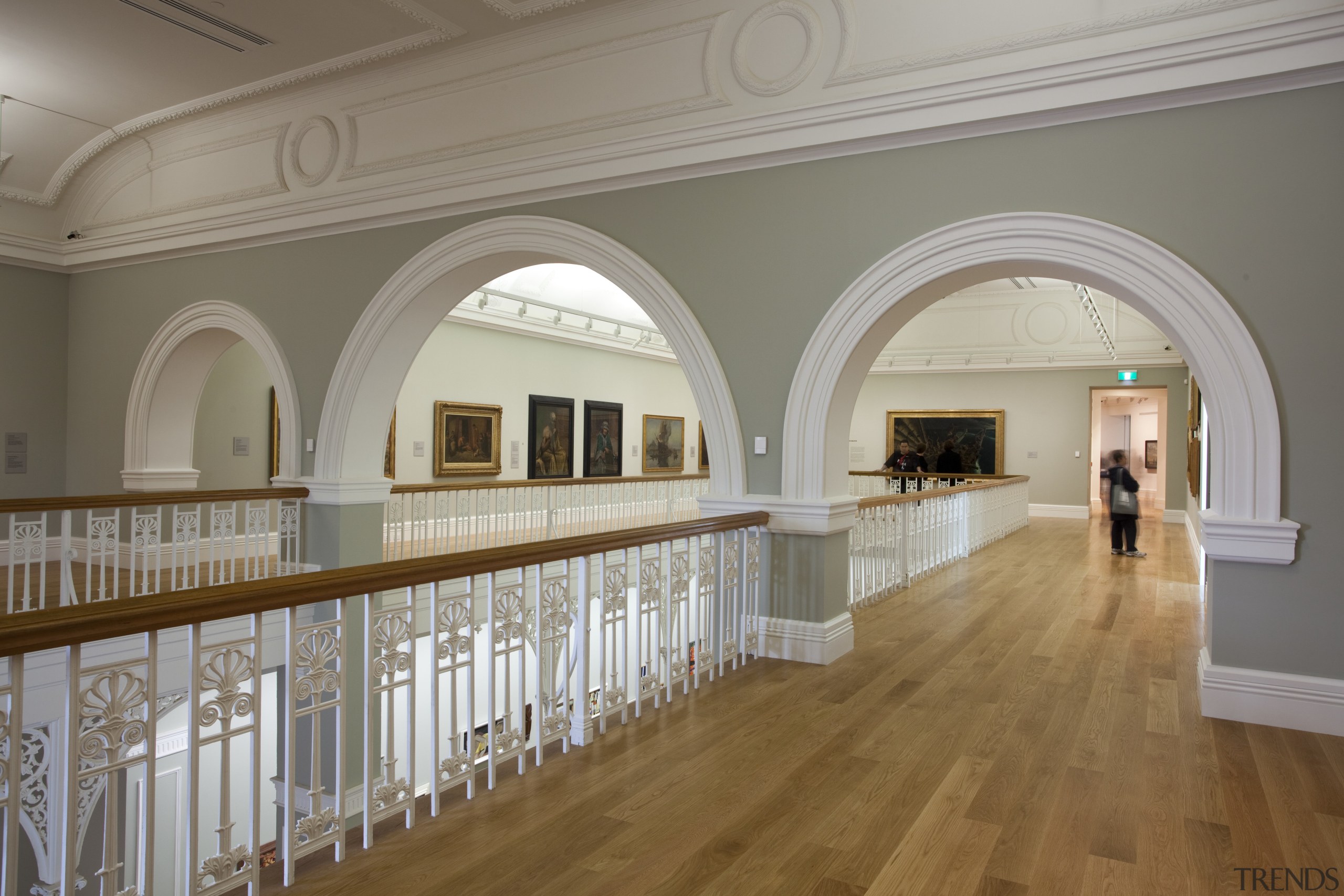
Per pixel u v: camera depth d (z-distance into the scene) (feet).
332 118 25.88
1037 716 15.49
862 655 19.97
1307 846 10.61
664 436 58.95
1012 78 16.60
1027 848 10.49
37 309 31.73
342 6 21.18
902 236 18.08
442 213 23.98
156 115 27.78
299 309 26.73
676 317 20.49
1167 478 56.65
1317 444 14.87
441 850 10.37
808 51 18.86
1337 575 14.78
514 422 45.39
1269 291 15.12
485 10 21.30
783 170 19.39
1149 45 15.48
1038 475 61.77
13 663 7.36
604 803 11.68
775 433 19.69
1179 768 13.06
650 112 20.75
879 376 67.21
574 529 39.91
